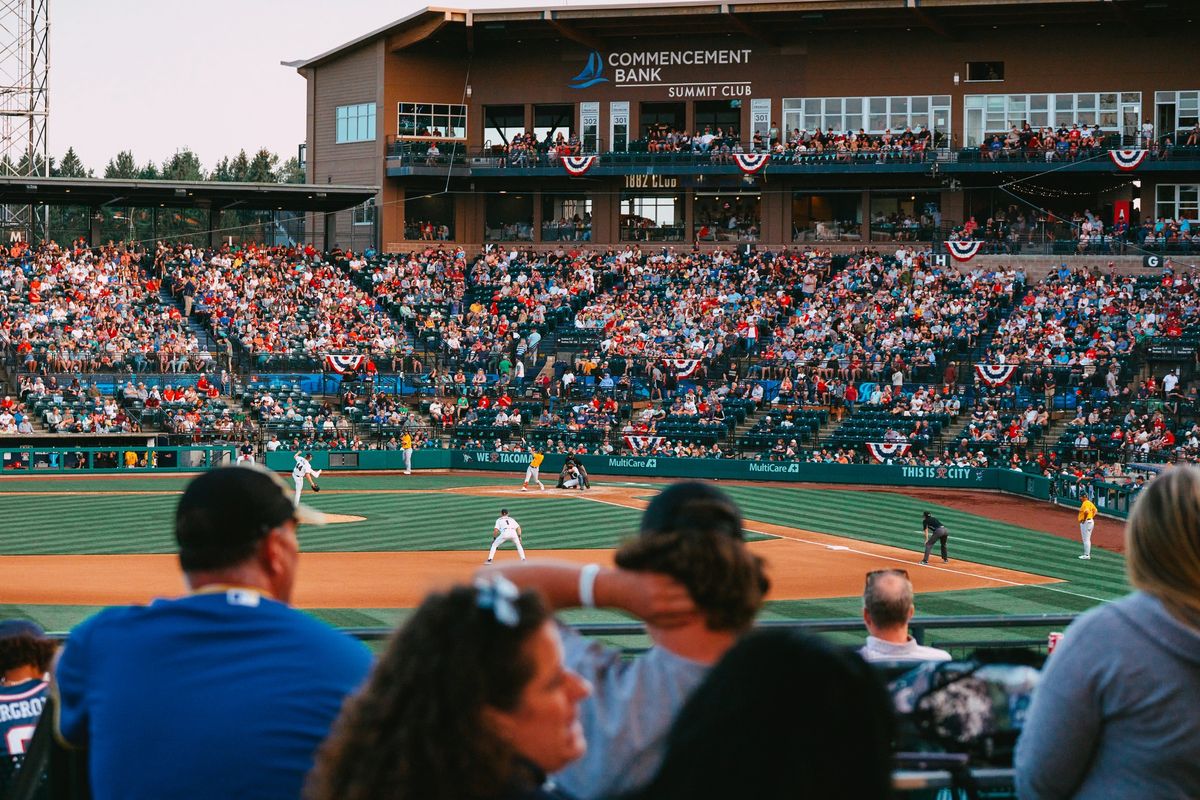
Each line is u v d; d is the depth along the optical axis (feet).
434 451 196.24
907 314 203.92
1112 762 13.88
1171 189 224.94
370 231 251.60
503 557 110.11
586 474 177.06
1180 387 178.09
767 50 241.35
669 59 244.63
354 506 147.23
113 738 13.33
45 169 243.40
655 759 12.67
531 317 222.89
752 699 9.87
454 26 241.76
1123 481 148.87
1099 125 229.25
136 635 13.79
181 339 201.98
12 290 205.36
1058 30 230.07
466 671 9.69
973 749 17.38
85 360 191.01
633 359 205.26
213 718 13.03
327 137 257.14
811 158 232.32
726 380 199.62
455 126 252.01
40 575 96.27
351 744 9.87
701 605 12.69
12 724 22.41
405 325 222.89
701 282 225.97
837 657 10.19
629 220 249.96
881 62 237.45
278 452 187.32
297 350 205.77
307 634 13.89
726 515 14.02
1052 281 210.79
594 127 248.11
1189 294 197.47
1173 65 225.76
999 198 237.45
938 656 23.22
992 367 184.44
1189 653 13.35
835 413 190.70
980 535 130.72
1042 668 17.53
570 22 239.30
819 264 226.38
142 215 388.16
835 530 132.67
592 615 77.71
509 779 10.14
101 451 178.70
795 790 9.74
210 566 14.24
